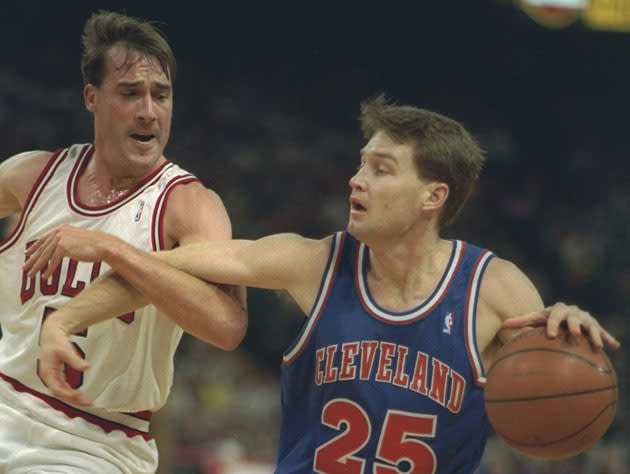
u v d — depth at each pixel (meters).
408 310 11.14
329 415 11.15
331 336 11.24
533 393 10.12
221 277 11.73
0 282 13.34
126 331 12.68
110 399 12.90
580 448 10.30
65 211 13.12
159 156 13.26
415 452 10.92
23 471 12.64
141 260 11.45
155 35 12.99
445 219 11.59
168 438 25.41
